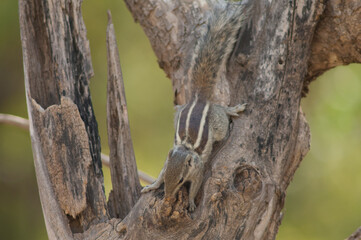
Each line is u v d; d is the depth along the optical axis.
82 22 11.47
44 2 11.09
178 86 13.69
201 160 10.98
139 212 9.99
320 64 12.34
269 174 10.38
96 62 24.94
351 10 10.96
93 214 10.45
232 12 13.23
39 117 10.66
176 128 12.42
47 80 11.19
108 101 11.33
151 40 14.40
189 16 13.81
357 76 23.03
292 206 23.58
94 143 11.08
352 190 23.33
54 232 10.13
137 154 24.53
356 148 23.11
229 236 9.71
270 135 10.76
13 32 22.86
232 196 9.87
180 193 10.09
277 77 11.13
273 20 11.33
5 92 23.67
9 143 24.11
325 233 22.69
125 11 25.19
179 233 9.67
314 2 10.98
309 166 23.94
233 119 11.38
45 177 10.34
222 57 12.80
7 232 24.08
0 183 24.25
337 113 22.52
